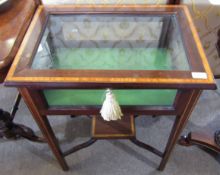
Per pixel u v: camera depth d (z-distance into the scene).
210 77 0.56
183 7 0.82
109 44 0.84
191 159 1.12
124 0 0.92
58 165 1.11
